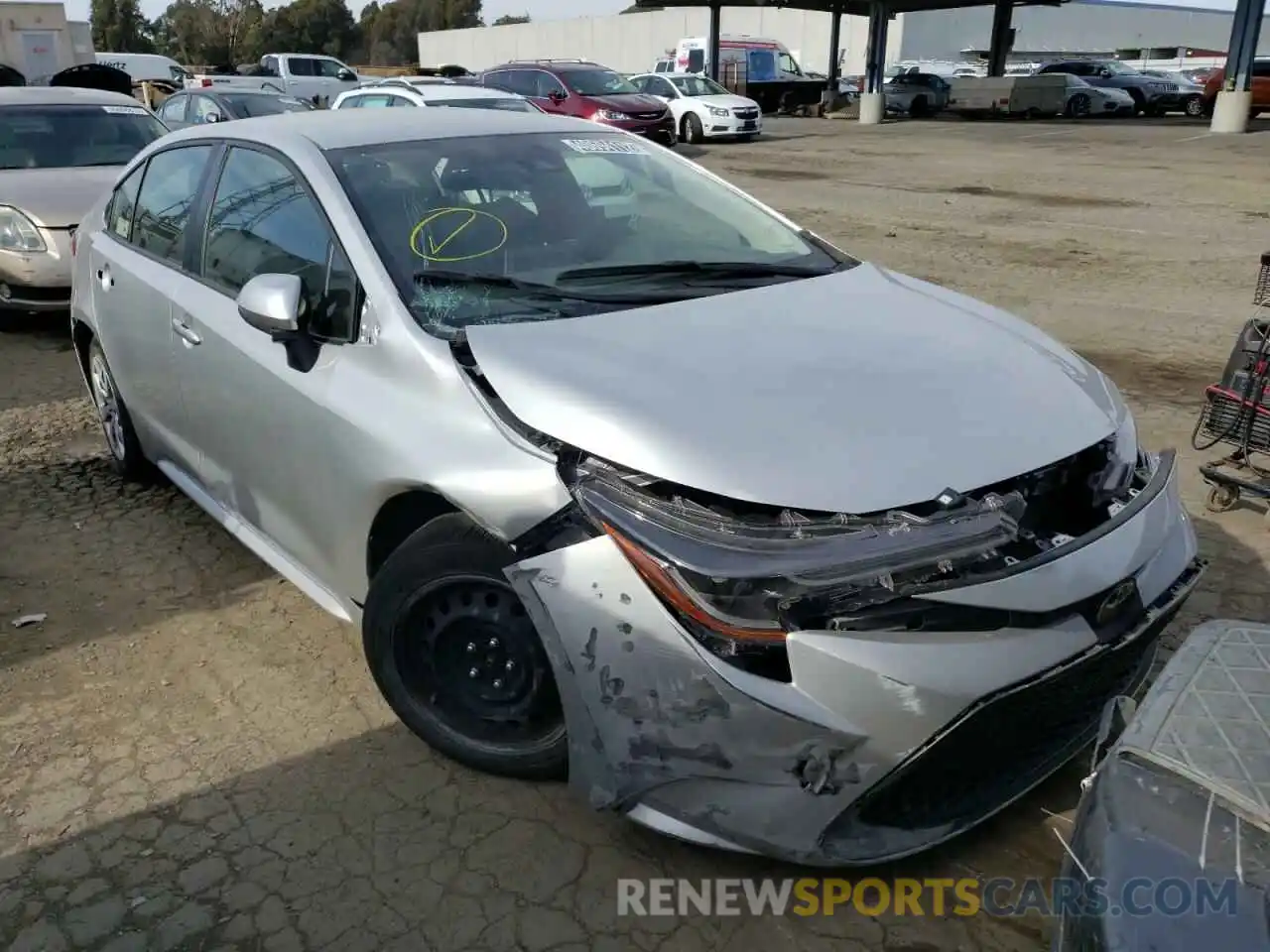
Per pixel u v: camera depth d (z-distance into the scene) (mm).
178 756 3051
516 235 3316
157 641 3658
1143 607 2500
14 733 3166
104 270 4594
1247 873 1481
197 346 3697
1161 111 33250
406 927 2445
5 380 6844
